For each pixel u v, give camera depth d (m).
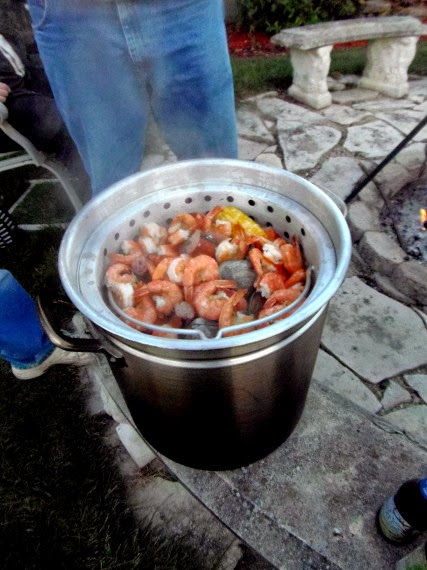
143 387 0.94
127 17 1.26
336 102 3.29
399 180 2.42
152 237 1.13
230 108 1.54
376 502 1.11
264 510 1.12
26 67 2.24
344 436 1.24
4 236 2.31
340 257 0.87
